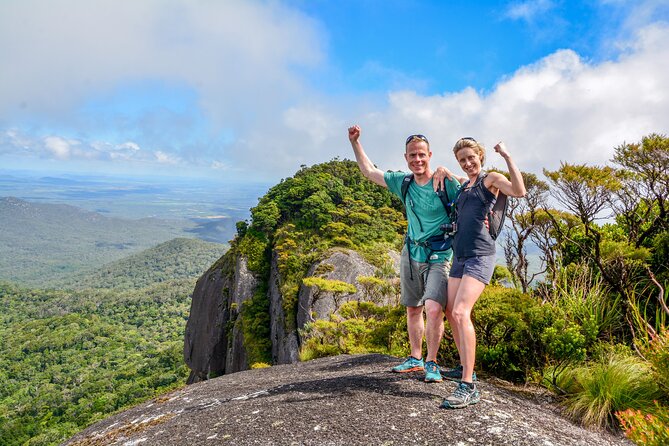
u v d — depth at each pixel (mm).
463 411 3254
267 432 3256
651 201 6605
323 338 10992
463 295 3492
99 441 4270
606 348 4465
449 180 3850
